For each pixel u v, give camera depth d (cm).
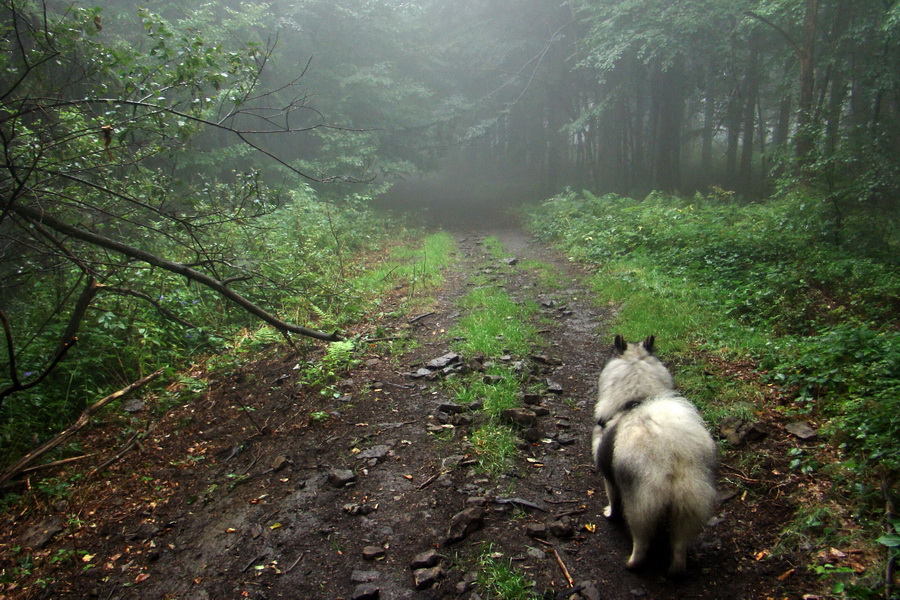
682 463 291
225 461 482
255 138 1767
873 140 992
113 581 351
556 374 613
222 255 678
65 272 652
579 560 335
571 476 422
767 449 425
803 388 491
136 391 627
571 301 896
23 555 381
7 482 457
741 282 823
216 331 728
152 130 513
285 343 733
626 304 815
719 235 1009
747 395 500
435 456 452
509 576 321
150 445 522
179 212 604
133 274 681
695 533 296
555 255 1315
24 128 493
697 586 308
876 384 439
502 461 434
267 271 828
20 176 481
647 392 346
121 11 1330
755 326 680
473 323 762
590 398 554
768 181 1738
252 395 604
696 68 2112
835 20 1530
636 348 387
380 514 387
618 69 2186
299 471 448
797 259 873
